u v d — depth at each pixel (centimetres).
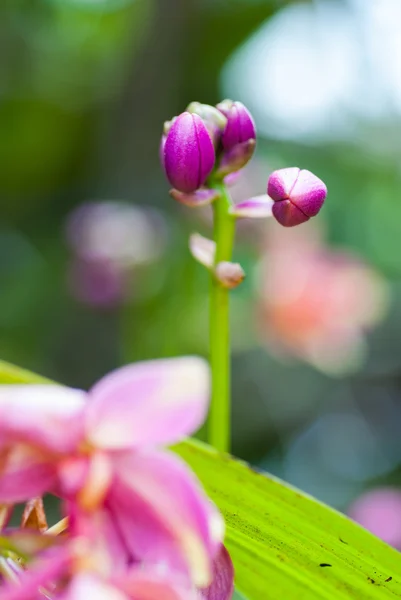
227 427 46
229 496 41
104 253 97
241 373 106
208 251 46
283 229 98
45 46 111
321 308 94
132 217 100
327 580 42
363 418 109
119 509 37
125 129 109
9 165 110
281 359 103
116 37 111
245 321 98
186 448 41
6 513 38
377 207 120
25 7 111
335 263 97
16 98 110
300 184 44
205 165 45
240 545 42
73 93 111
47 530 38
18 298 101
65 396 37
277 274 96
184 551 37
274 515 41
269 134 119
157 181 108
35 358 99
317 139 122
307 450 107
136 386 37
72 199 111
